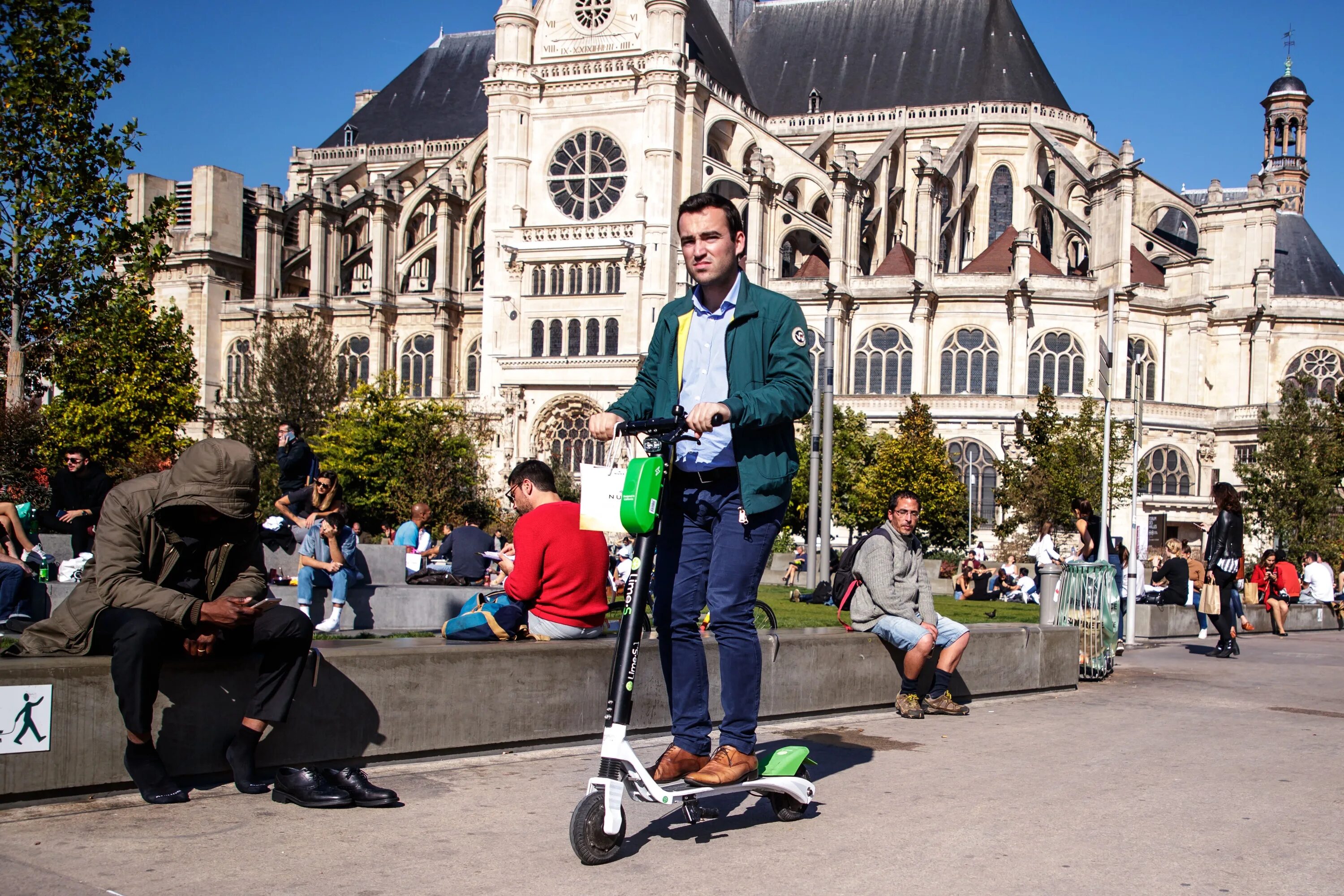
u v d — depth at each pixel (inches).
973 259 3248.0
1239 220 3041.3
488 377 2881.4
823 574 1369.3
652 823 269.3
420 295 3139.8
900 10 3627.0
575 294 2787.9
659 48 2805.1
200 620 272.5
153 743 277.1
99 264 1378.0
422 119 3878.0
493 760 337.4
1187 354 2859.3
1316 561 1295.5
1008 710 470.9
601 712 369.1
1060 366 2785.4
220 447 279.1
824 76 3572.8
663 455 238.5
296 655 283.3
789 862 239.1
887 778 324.2
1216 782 329.4
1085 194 3221.0
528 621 383.6
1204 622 951.6
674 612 261.4
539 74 2891.2
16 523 631.2
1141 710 479.2
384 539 1958.7
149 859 228.7
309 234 3412.9
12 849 232.7
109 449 1852.9
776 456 254.4
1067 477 2285.9
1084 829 271.7
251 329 3287.4
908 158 3348.9
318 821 262.4
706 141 2925.7
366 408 2452.0
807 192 3031.5
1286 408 2353.6
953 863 240.7
